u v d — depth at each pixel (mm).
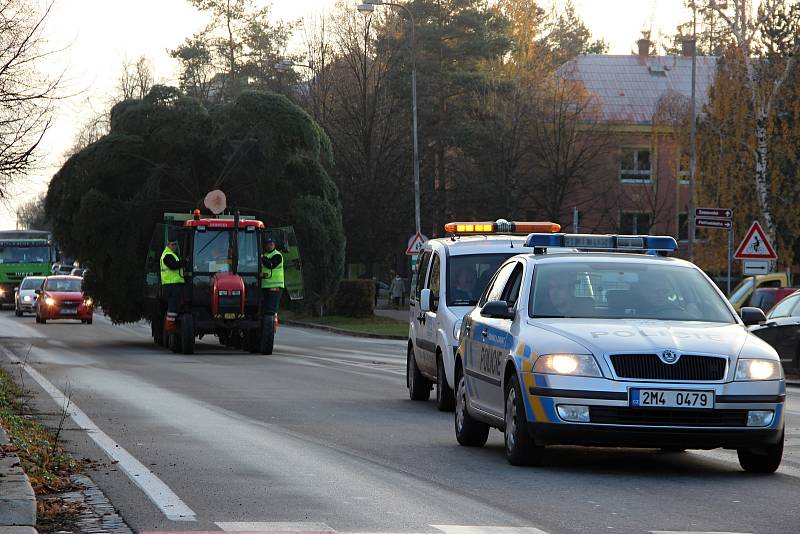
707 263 97250
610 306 22859
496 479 20562
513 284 24391
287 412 32125
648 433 20469
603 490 19547
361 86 124188
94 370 47875
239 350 66938
